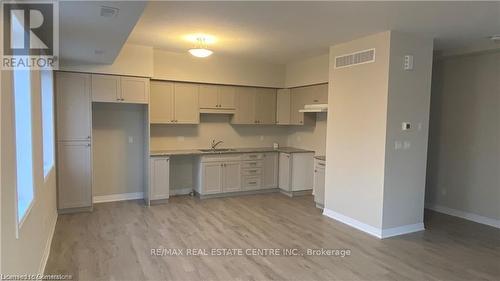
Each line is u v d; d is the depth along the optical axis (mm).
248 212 5273
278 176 6797
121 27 3098
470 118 5090
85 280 3000
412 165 4371
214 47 5156
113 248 3729
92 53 4277
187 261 3422
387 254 3689
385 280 3090
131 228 4414
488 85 4848
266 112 6863
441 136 5512
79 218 4816
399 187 4289
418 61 4281
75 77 4945
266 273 3189
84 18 2818
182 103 5980
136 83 5344
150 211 5234
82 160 5078
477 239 4215
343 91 4766
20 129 2566
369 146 4352
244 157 6434
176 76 5777
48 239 3662
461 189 5230
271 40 4656
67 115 4930
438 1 3033
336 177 4910
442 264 3453
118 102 5258
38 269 2896
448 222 4938
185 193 6473
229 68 6250
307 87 6320
